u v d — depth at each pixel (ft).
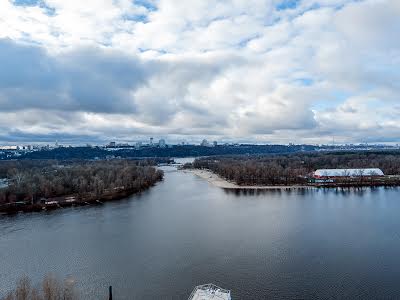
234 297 301.02
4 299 270.26
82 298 304.09
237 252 414.00
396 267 360.69
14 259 401.70
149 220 589.73
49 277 269.64
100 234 501.56
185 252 416.87
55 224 567.18
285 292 309.01
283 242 450.71
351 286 319.27
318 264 372.38
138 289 320.09
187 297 302.86
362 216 597.11
